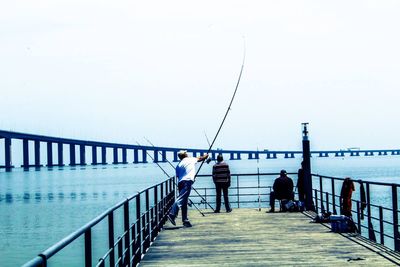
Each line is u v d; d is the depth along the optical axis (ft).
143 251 32.09
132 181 535.60
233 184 347.77
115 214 148.46
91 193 325.62
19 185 495.41
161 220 43.55
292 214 51.11
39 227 155.63
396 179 409.69
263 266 28.12
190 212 56.29
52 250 12.04
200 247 34.42
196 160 44.93
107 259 87.86
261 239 36.78
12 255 106.01
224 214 53.11
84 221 168.76
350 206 41.11
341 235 37.37
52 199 281.13
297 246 33.58
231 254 31.76
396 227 29.73
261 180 410.93
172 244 35.78
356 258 29.01
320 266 27.50
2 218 187.52
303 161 53.62
